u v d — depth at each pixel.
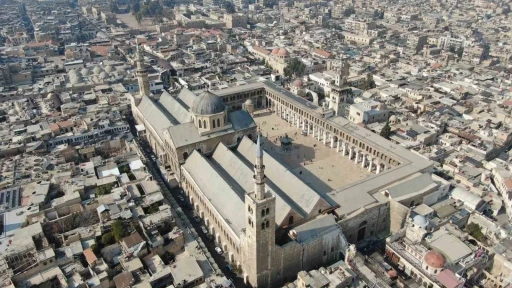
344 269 111.44
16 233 125.19
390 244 124.38
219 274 116.62
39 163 170.25
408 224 128.38
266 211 104.31
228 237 128.00
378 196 140.50
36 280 110.88
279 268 117.38
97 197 145.62
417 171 154.00
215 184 142.12
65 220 133.75
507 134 195.75
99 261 117.19
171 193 167.00
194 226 147.75
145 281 110.81
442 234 126.62
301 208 131.38
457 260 116.81
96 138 195.88
